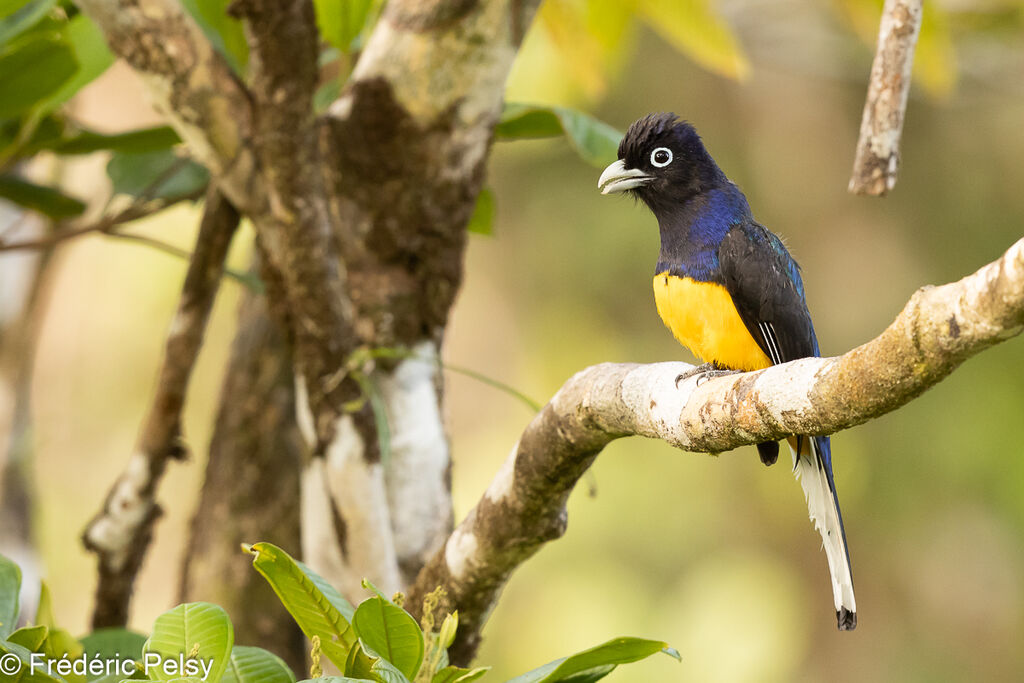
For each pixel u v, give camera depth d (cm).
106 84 2462
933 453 2306
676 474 2355
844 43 1939
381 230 794
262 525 917
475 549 635
